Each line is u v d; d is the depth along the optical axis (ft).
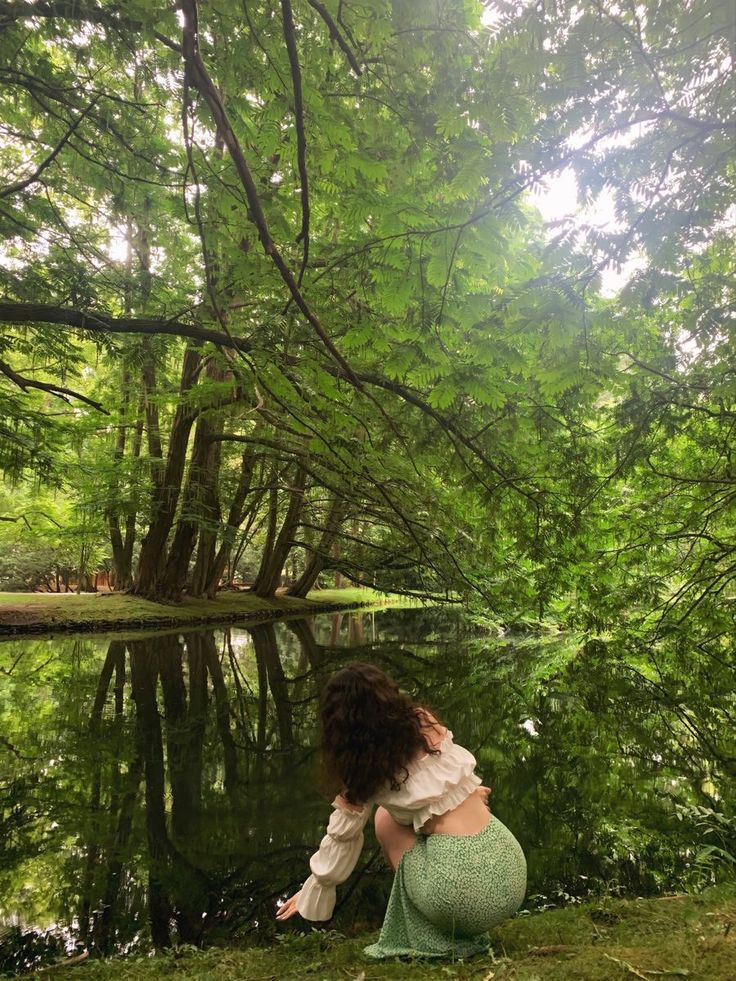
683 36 7.77
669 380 19.35
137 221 29.50
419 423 24.26
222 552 71.05
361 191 10.78
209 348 22.20
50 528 70.23
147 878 14.53
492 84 8.43
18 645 47.78
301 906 8.23
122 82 22.15
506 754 24.38
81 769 22.50
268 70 10.50
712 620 31.96
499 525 30.32
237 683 38.78
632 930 8.64
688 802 19.08
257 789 20.71
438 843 7.82
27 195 26.30
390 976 7.18
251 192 9.12
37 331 28.81
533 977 6.52
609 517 30.12
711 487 25.22
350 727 7.92
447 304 11.62
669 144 8.59
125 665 42.09
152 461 59.36
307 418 18.83
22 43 17.29
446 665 47.09
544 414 21.88
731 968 6.56
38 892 13.93
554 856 15.23
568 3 7.62
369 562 69.56
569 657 46.29
